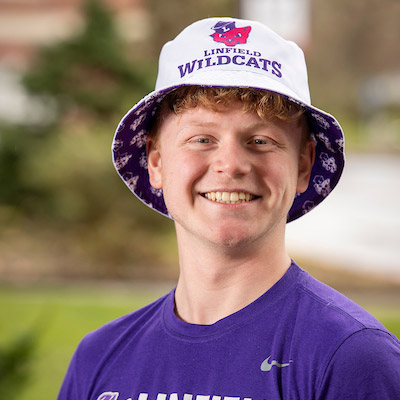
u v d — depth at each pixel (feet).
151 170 9.31
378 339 7.56
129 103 48.26
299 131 8.59
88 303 37.42
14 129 48.39
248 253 8.27
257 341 7.95
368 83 163.22
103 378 8.71
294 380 7.59
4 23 96.99
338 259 46.55
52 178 45.11
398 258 46.80
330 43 158.71
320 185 9.45
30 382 17.95
